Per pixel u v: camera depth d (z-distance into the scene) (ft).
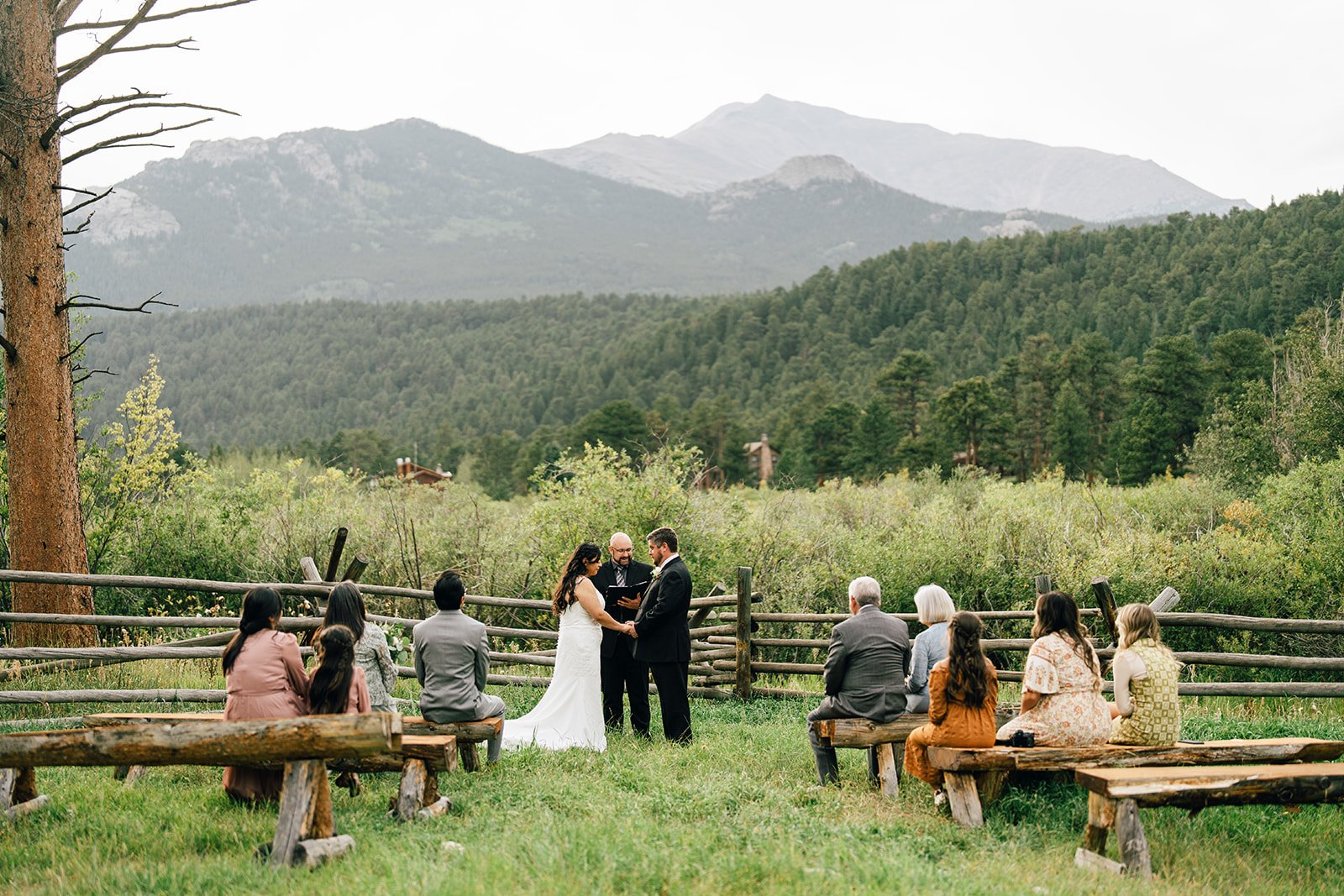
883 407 298.35
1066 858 19.65
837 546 58.29
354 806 22.71
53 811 21.94
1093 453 262.88
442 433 522.88
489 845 18.81
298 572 51.70
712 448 357.20
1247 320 378.53
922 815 22.36
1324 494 59.72
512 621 49.57
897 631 24.86
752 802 22.94
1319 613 47.78
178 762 18.67
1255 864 20.15
